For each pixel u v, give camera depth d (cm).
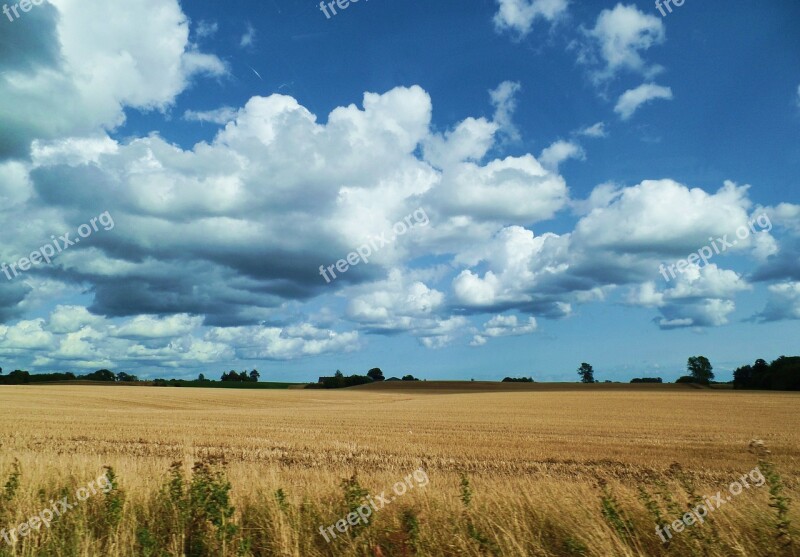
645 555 652
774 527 671
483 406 5462
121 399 5903
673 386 11094
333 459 1948
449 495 844
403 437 2580
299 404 6081
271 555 687
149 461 1239
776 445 2389
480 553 641
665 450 2206
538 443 2380
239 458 1967
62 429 2788
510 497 787
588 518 706
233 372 14088
